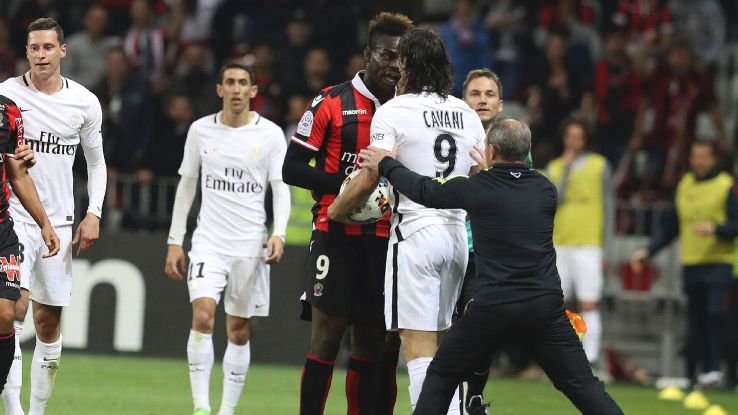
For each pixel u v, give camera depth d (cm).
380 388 2717
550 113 5541
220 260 3269
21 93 2825
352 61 5597
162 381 4112
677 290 5200
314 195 2652
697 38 6612
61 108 2834
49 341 2881
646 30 6331
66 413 3275
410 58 2427
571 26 6109
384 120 2395
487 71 2994
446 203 2302
